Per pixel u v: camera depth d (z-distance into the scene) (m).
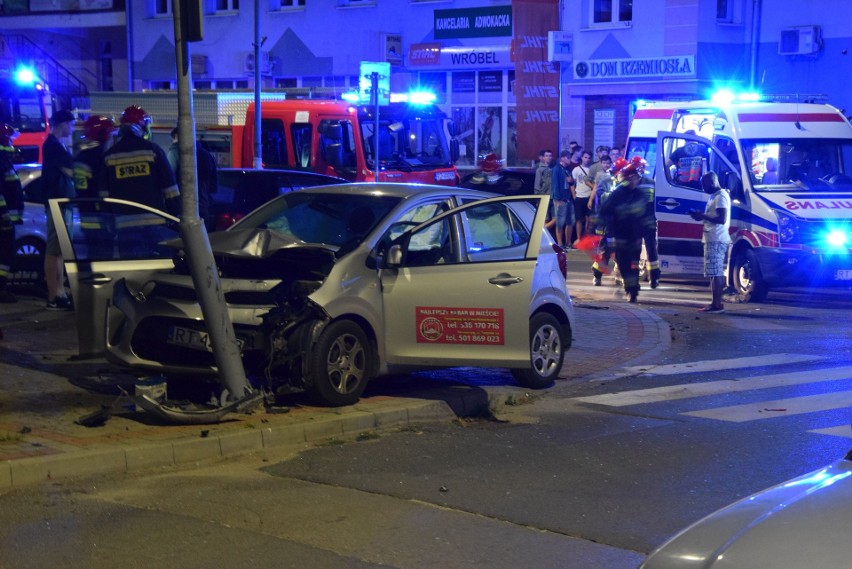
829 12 24.45
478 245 9.22
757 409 9.05
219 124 22.06
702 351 12.07
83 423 7.54
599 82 27.06
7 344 10.56
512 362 8.73
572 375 10.51
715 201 14.97
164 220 9.20
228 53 34.28
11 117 30.16
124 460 6.89
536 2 27.42
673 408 9.09
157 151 10.18
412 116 20.75
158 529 5.80
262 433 7.50
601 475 6.96
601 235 16.12
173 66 35.59
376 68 19.53
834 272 15.59
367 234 8.71
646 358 11.52
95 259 8.65
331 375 8.30
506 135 29.47
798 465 7.24
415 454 7.45
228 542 5.62
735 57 26.03
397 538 5.71
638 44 26.33
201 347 8.08
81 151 11.16
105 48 38.72
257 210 9.47
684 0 25.42
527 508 6.24
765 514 3.28
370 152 20.03
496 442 7.85
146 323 8.35
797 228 15.62
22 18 38.09
